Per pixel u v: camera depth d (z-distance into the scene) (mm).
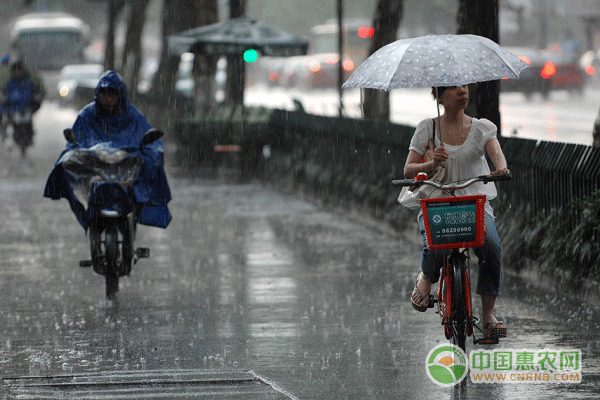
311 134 49938
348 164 44375
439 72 19062
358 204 41938
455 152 19469
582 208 25719
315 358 21125
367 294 27578
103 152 26969
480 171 19703
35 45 161000
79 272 31391
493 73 19188
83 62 162375
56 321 24984
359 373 19953
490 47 19594
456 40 19609
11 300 27469
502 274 29359
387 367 20328
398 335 22922
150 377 19875
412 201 19797
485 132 19469
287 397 18438
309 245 35875
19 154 74938
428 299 20344
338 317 24875
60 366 20891
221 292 28125
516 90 118125
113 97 27719
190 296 27672
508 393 18391
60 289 28875
